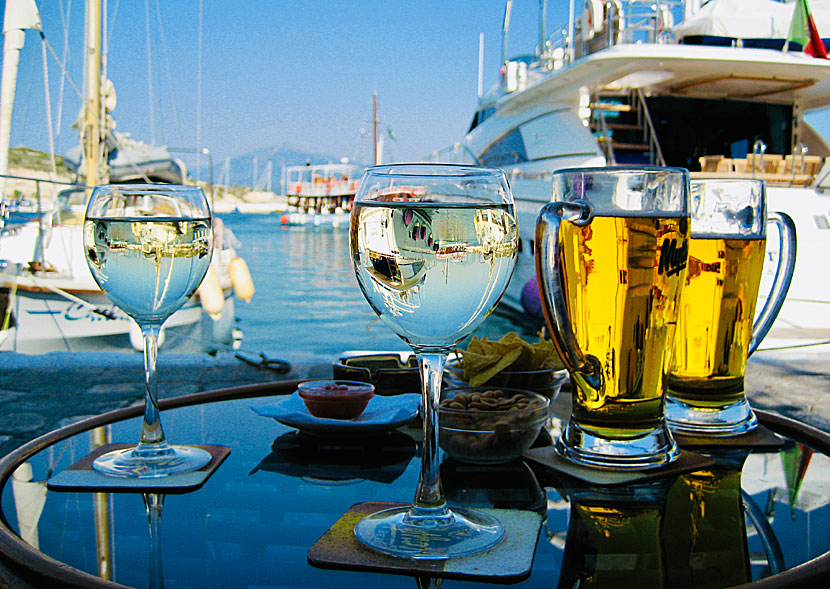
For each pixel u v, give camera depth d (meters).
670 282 0.71
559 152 9.18
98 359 4.46
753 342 0.90
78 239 6.43
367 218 0.52
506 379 0.91
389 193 0.52
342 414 0.84
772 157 8.62
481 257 0.52
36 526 0.57
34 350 6.26
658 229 0.70
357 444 0.83
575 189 0.72
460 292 0.52
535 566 0.50
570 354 0.71
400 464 0.75
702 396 0.87
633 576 0.48
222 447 0.79
